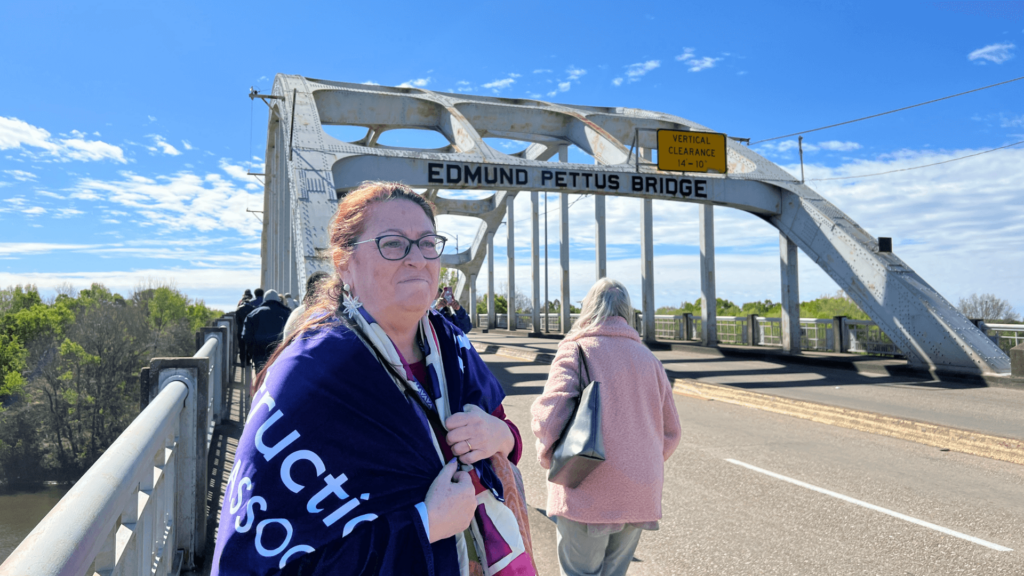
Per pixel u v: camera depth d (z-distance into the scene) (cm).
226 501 100
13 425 4538
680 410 977
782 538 426
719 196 1769
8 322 5809
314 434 99
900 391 1147
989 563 379
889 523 452
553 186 1633
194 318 6719
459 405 127
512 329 4312
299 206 1361
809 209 1741
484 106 2428
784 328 1897
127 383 5041
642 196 1716
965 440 670
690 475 589
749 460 644
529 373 1555
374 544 97
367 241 122
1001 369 1233
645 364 260
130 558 182
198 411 309
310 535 94
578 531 253
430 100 2341
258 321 686
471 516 110
